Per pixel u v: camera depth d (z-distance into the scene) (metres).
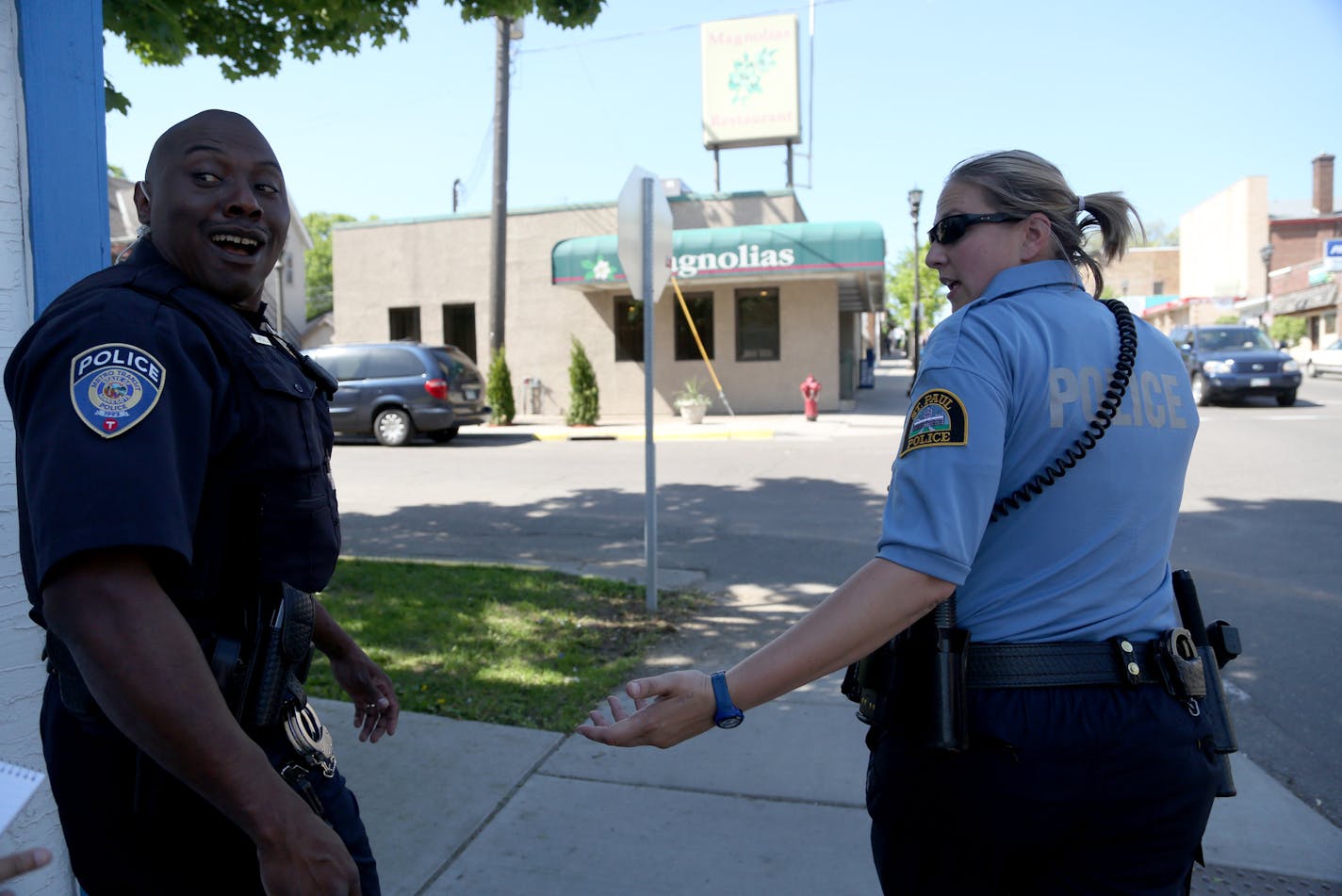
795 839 3.14
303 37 6.35
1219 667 1.74
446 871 2.96
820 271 17.89
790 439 15.33
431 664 4.77
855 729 4.02
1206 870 2.96
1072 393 1.53
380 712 2.13
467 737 3.93
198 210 1.51
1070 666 1.52
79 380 1.26
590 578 6.52
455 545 8.04
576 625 5.48
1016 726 1.50
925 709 1.53
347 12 6.04
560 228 20.34
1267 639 5.15
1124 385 1.56
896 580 1.43
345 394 15.41
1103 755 1.49
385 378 15.36
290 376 1.54
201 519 1.41
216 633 1.45
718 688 1.45
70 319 1.33
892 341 75.06
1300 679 4.56
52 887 2.15
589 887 2.88
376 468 12.67
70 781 1.46
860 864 3.00
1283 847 3.08
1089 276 1.86
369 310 21.67
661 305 19.89
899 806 1.62
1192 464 11.21
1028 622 1.54
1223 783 1.65
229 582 1.45
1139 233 1.83
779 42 21.05
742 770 3.64
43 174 2.17
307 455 1.53
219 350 1.43
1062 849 1.56
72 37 2.23
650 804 3.38
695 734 1.47
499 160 18.81
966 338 1.56
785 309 19.44
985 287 1.72
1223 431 14.19
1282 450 12.03
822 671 1.45
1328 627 5.32
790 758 3.75
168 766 1.23
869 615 1.43
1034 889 1.60
